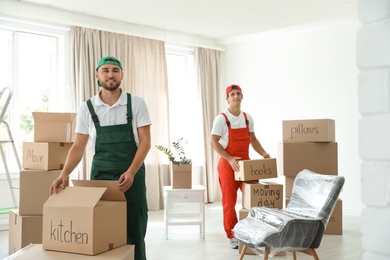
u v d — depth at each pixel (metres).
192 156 7.07
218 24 6.24
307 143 4.29
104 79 2.31
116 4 5.22
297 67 6.36
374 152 0.79
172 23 6.18
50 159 3.66
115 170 2.35
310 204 2.78
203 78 7.06
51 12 5.28
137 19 5.91
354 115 5.74
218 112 7.23
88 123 2.42
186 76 7.14
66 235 1.72
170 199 4.46
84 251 1.69
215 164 7.08
